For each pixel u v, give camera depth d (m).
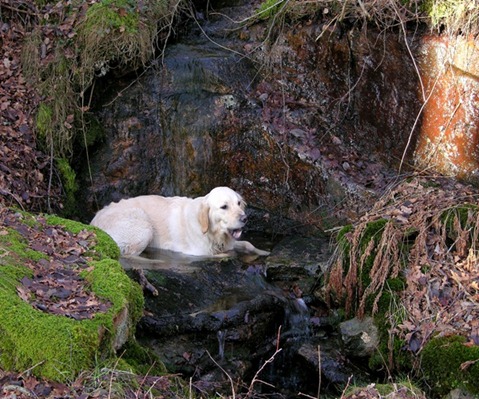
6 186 4.43
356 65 4.93
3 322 3.09
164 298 3.90
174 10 5.12
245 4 5.54
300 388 3.94
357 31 4.91
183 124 4.99
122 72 5.00
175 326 3.76
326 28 4.90
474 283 3.78
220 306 3.92
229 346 3.85
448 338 3.62
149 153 5.02
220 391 3.62
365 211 4.58
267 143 4.89
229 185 4.99
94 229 3.87
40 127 4.73
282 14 5.11
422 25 4.82
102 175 4.95
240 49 5.18
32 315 3.13
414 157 4.80
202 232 4.48
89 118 4.94
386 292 3.88
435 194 4.26
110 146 4.98
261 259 4.47
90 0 4.98
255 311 3.94
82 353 3.08
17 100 4.75
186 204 4.62
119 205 4.59
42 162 4.71
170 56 5.07
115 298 3.34
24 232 3.72
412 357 3.69
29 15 4.95
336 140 4.89
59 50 4.83
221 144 4.97
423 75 4.76
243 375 3.78
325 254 4.42
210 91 5.00
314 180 4.78
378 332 3.84
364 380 3.82
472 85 4.60
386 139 4.87
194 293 4.00
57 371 3.03
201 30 5.36
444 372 3.56
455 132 4.67
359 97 4.94
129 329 3.43
